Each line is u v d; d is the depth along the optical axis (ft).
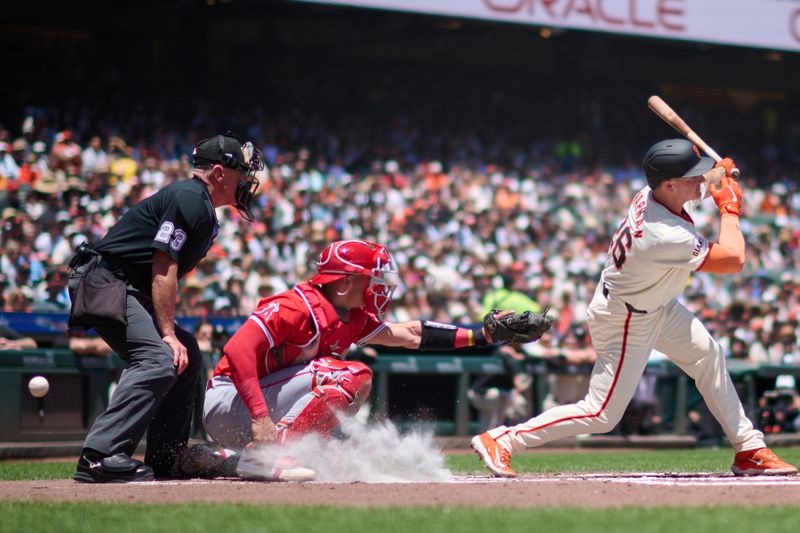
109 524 37.01
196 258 57.00
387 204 205.77
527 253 195.52
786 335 163.22
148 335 55.21
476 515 38.52
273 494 46.65
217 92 232.94
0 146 169.89
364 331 57.16
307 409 54.13
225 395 56.08
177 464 58.44
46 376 96.02
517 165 250.57
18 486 53.52
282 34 243.60
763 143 286.66
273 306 53.72
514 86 268.00
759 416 130.21
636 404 126.11
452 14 211.20
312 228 169.58
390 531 34.40
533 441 57.31
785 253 227.61
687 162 51.88
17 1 209.77
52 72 213.66
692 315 57.21
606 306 55.01
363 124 246.47
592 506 41.88
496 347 122.31
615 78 278.26
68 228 148.56
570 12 221.05
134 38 223.71
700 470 72.59
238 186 57.93
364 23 248.73
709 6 233.96
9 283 127.54
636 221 53.36
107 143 207.72
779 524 36.01
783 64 291.17
